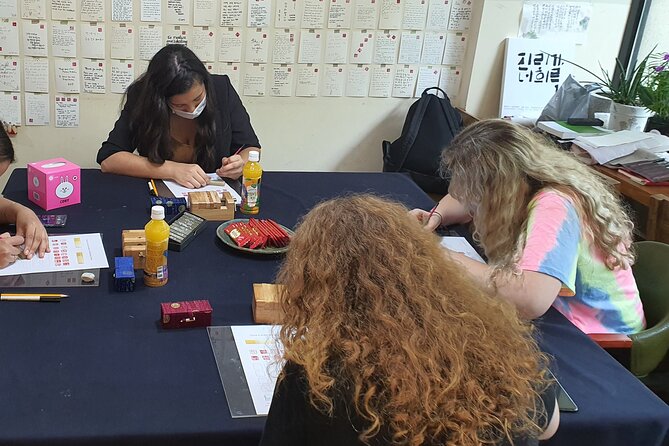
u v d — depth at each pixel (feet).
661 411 4.00
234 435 3.55
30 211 5.67
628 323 5.49
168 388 3.84
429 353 2.72
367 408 2.69
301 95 10.70
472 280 3.13
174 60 7.13
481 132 5.23
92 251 5.41
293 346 2.86
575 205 5.11
